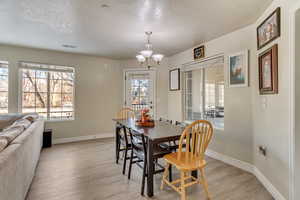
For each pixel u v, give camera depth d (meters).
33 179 2.38
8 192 1.19
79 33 2.98
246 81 2.68
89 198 1.96
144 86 4.94
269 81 2.07
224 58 3.06
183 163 1.86
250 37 2.62
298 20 1.62
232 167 2.84
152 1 1.98
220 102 3.27
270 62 2.04
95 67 4.73
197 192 2.10
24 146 1.66
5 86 3.79
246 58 2.68
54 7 2.12
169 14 2.29
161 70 4.83
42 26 2.68
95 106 4.75
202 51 3.54
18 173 1.46
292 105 1.66
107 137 4.89
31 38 3.23
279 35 1.87
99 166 2.86
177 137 2.03
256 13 2.26
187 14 2.29
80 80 4.53
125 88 5.05
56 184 2.26
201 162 1.89
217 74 3.33
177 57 4.41
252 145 2.62
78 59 4.48
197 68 3.78
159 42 3.48
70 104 4.56
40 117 3.52
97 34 3.03
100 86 4.81
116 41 3.41
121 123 2.82
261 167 2.34
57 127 4.28
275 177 1.99
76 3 2.02
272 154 2.05
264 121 2.25
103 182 2.33
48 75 4.27
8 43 3.54
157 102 4.83
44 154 3.42
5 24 2.61
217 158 3.23
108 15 2.32
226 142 3.05
